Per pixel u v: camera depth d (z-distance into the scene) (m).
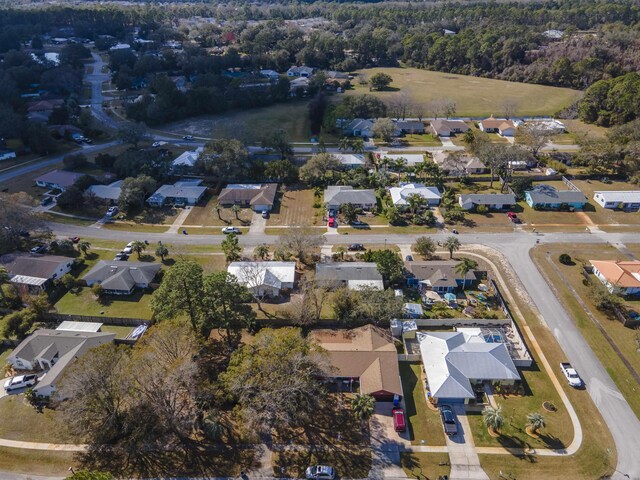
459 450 57.75
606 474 54.78
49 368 71.00
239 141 141.50
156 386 58.22
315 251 100.38
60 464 57.31
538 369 69.75
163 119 181.88
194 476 55.47
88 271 94.75
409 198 115.25
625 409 63.09
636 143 127.69
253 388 57.00
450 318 79.50
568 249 100.19
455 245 94.62
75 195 118.12
